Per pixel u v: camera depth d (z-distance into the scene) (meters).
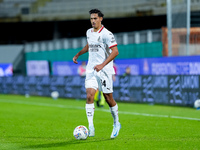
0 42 115.62
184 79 43.88
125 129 27.62
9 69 88.06
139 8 99.56
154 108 43.56
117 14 102.06
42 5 111.50
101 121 32.75
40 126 30.22
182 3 66.81
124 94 51.81
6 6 112.81
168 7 58.31
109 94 22.50
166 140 22.62
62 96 61.56
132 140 22.69
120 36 70.00
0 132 27.20
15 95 71.44
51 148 20.53
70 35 115.69
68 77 60.25
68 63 77.31
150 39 63.84
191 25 80.00
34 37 121.44
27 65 91.62
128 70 55.59
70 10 109.31
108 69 22.19
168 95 45.78
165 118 34.06
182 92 44.22
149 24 104.25
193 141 22.19
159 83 46.88
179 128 27.86
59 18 108.62
